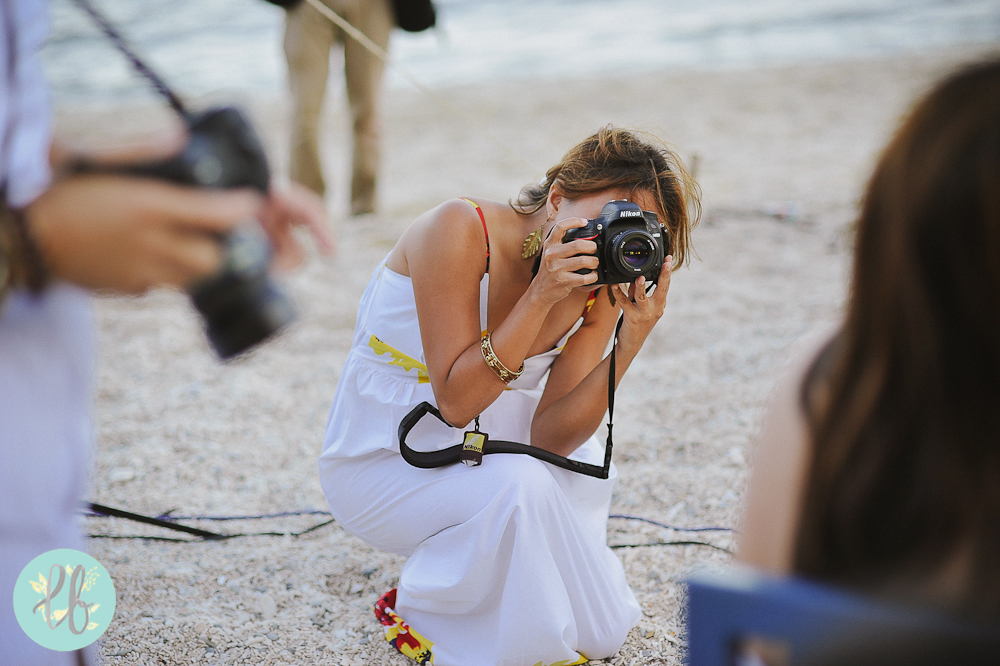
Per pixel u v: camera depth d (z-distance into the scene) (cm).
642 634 301
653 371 528
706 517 379
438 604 276
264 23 2595
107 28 150
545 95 1483
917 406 122
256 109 1534
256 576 343
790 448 145
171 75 1958
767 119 1232
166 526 356
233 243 134
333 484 303
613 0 2580
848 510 126
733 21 2109
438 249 269
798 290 637
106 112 1545
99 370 546
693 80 1501
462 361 266
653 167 266
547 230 273
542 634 259
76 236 130
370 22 813
